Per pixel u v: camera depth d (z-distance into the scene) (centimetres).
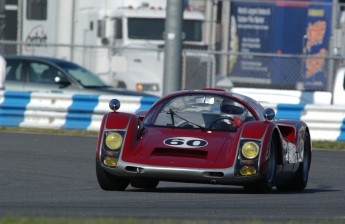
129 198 3272
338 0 8950
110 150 3362
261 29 8669
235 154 3316
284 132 3806
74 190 3544
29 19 8600
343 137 6069
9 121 6488
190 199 3272
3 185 3681
